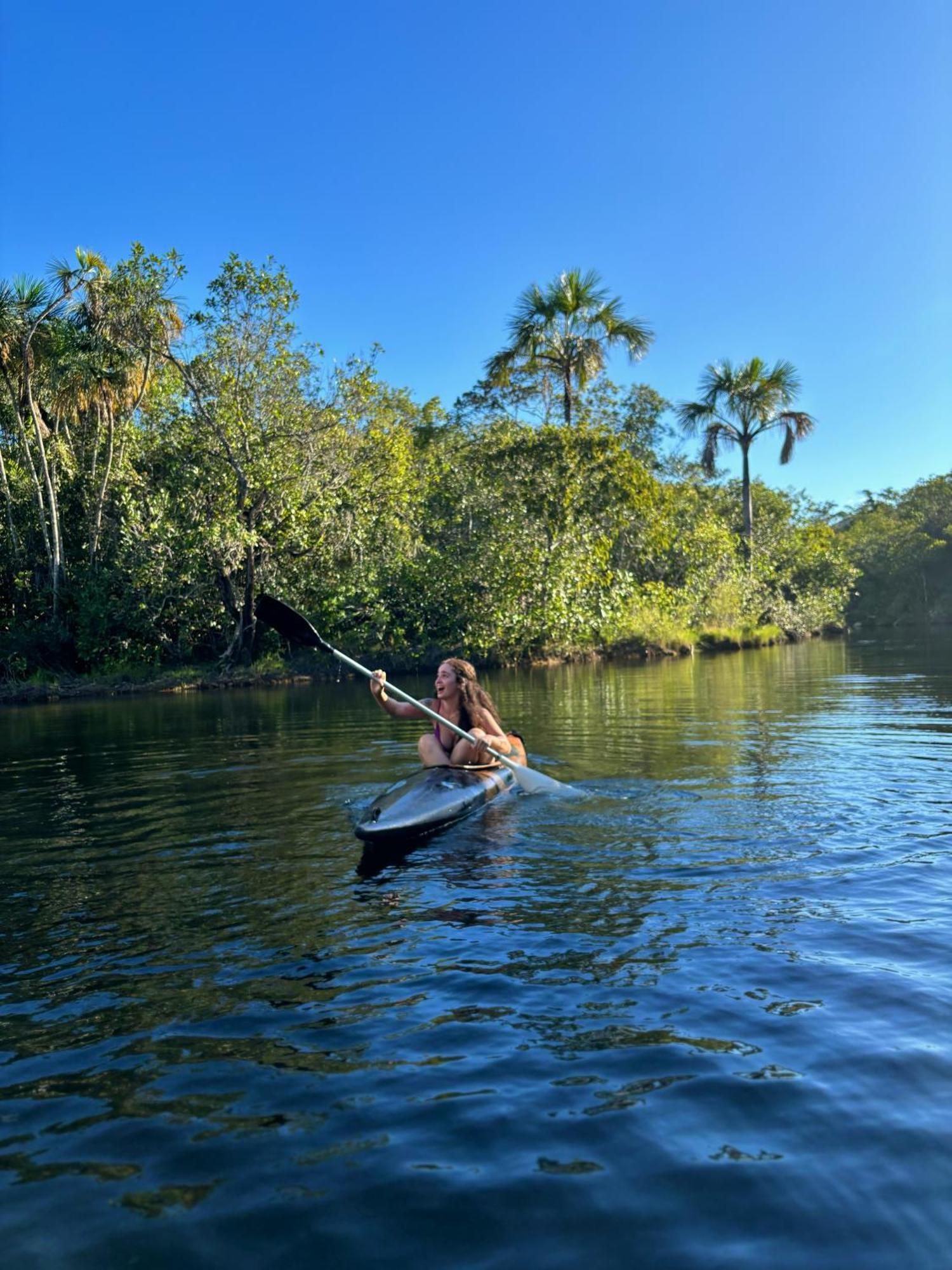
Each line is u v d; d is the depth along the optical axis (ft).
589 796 18.89
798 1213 6.05
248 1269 5.72
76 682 59.93
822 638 115.65
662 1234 5.90
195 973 10.25
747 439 107.34
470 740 19.53
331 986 9.81
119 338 60.08
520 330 83.56
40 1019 9.23
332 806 18.83
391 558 69.56
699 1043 8.31
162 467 68.39
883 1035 8.32
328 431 63.62
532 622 70.54
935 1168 6.44
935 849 14.33
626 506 79.00
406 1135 7.04
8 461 70.49
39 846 16.29
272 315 60.95
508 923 11.53
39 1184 6.60
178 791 21.22
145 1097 7.72
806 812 16.98
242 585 66.44
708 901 12.08
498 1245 5.85
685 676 55.62
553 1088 7.63
